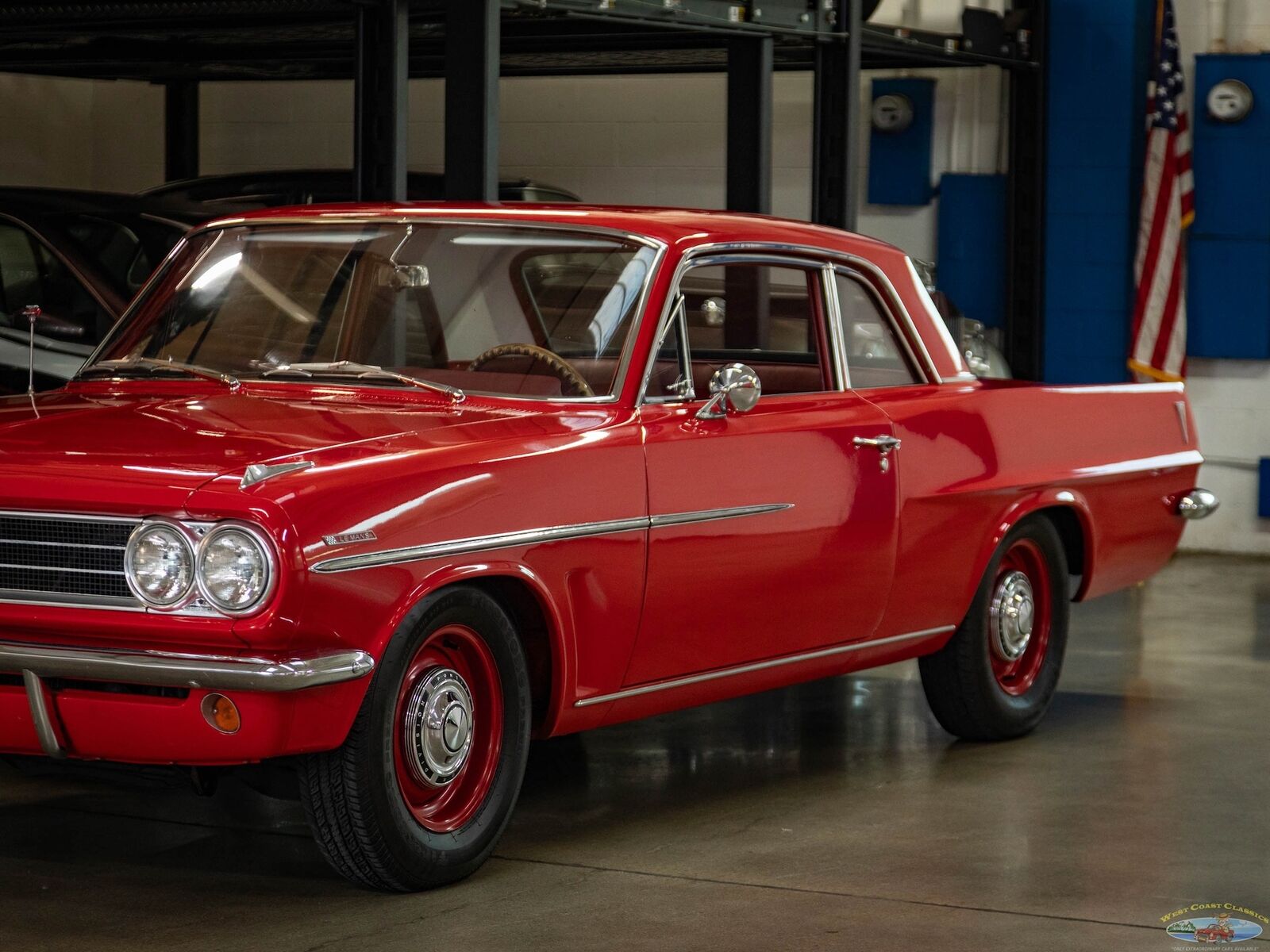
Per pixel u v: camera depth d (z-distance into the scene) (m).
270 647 4.29
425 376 5.45
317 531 4.32
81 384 5.61
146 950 4.28
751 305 5.85
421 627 4.62
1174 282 13.10
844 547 5.85
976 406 6.51
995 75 13.92
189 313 5.81
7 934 4.39
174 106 15.52
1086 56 13.50
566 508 4.94
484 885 4.89
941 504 6.27
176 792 5.86
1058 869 5.11
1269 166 12.97
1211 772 6.38
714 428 5.45
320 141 15.95
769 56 9.85
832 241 6.24
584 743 6.79
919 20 13.82
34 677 4.42
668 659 5.35
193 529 4.30
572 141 15.12
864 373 6.24
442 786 4.81
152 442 4.67
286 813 5.64
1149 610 10.52
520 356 5.40
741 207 9.92
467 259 5.59
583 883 4.91
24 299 8.91
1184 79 13.22
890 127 14.04
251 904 4.66
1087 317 13.63
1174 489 7.57
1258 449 13.21
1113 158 13.50
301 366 5.49
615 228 5.59
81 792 5.87
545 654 5.12
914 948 4.38
